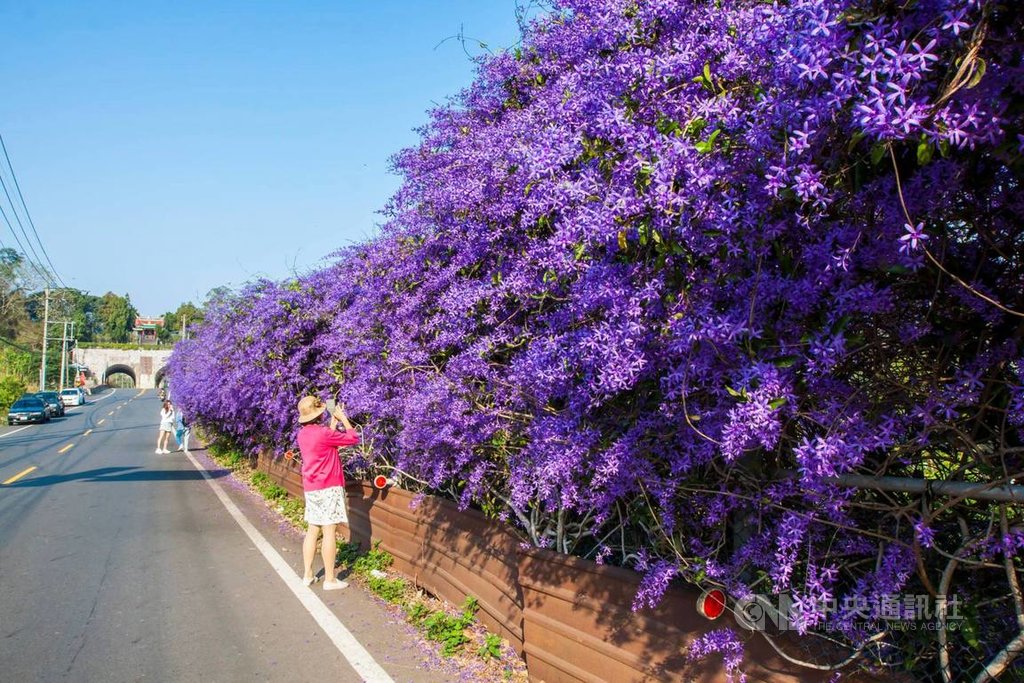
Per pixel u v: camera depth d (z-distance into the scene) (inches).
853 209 86.0
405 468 252.7
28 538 339.6
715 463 108.0
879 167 83.0
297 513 389.1
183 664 179.6
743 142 84.7
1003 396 87.3
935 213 85.3
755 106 82.0
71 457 786.8
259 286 446.6
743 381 84.7
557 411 140.3
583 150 115.6
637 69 100.6
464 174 188.1
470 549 197.3
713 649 105.7
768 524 105.4
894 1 69.6
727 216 86.1
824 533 98.1
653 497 123.0
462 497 182.7
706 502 112.1
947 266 90.4
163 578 262.7
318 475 245.9
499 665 168.2
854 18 70.1
